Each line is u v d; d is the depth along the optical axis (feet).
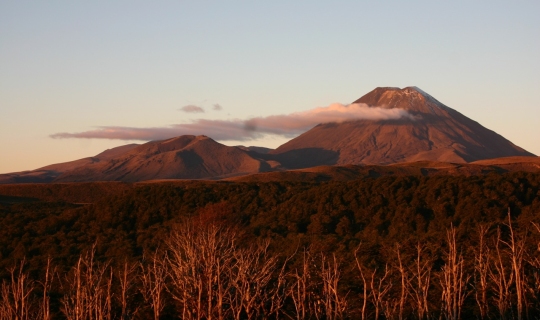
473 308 119.75
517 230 154.51
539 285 104.83
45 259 160.45
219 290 97.91
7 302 99.91
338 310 103.96
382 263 148.97
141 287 130.62
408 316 118.21
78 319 99.50
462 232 157.69
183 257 131.23
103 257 165.07
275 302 112.78
